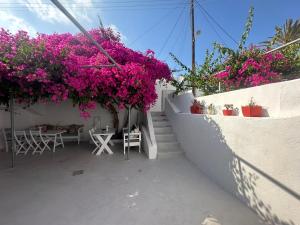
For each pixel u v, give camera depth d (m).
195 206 3.05
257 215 2.75
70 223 2.62
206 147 4.34
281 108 2.71
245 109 3.21
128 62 5.69
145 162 5.25
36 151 6.25
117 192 3.54
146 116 6.92
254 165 2.80
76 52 5.60
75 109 8.25
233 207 3.00
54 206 3.05
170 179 4.14
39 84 4.14
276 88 2.80
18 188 3.68
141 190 3.62
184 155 5.77
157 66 6.47
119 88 5.10
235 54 4.74
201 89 5.99
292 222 2.20
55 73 3.90
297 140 2.14
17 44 3.68
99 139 6.07
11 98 4.81
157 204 3.12
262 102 3.09
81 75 4.38
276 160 2.41
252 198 2.86
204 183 3.93
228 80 4.76
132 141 6.45
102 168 4.81
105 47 5.92
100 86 4.98
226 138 3.53
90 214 2.84
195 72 6.31
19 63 3.58
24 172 4.52
